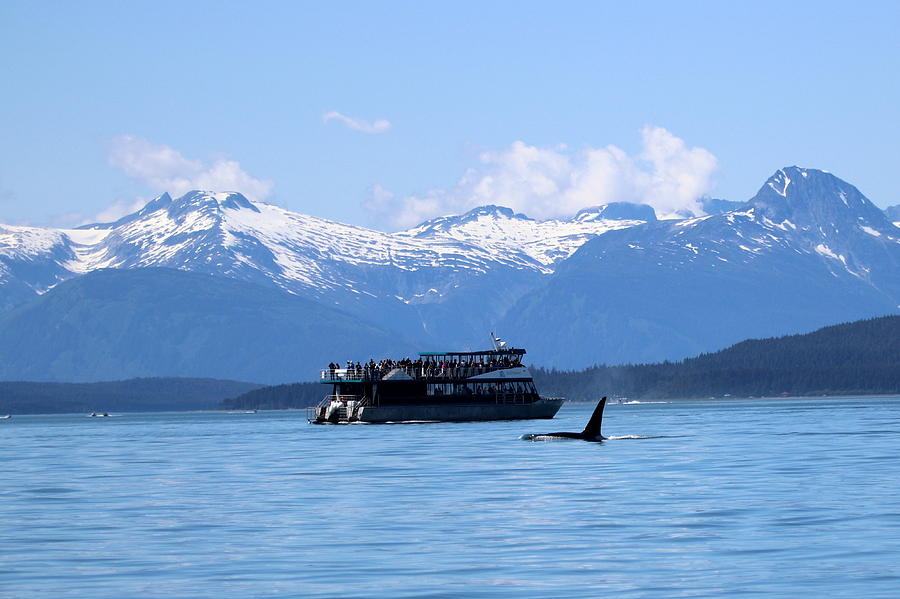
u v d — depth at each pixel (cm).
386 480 19050
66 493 17875
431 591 9388
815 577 9650
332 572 10319
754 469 19588
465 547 11575
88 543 12262
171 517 14400
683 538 11831
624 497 15538
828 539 11500
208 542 12219
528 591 9331
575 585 9556
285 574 10269
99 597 9400
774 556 10656
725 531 12219
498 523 13250
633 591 9275
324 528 13125
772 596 8988
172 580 10069
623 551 11150
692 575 9875
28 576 10362
